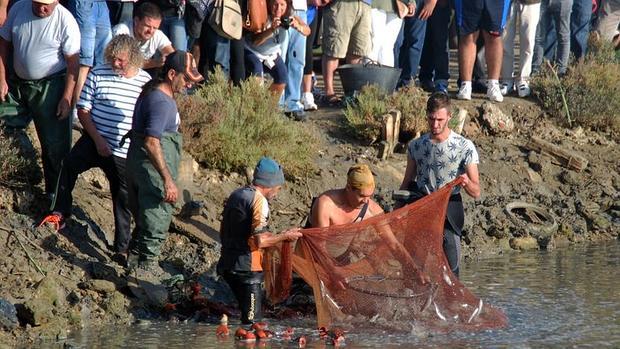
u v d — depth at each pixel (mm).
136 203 33781
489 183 49438
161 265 35500
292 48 48188
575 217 48219
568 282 37906
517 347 29844
